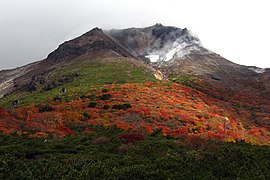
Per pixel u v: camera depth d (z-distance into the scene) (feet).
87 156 72.59
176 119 163.73
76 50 532.73
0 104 298.97
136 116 160.97
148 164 54.80
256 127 209.15
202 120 172.14
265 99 343.05
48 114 161.27
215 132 151.02
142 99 214.28
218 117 190.29
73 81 317.63
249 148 76.38
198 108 213.05
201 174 50.52
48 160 66.33
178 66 528.63
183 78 424.87
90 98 220.23
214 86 378.94
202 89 355.56
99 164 54.34
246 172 52.49
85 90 254.47
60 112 172.04
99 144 98.89
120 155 75.51
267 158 61.57
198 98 261.44
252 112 269.44
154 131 125.70
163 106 196.75
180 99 234.79
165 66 555.28
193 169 52.54
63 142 106.22
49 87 321.93
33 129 128.47
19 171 52.70
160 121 156.04
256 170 53.62
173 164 54.24
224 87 384.68
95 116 162.40
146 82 301.02
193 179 47.98
